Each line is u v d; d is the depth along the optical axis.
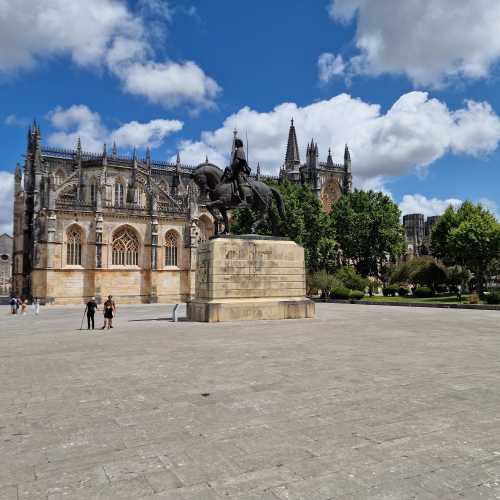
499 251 69.00
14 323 35.28
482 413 8.51
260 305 27.42
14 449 6.85
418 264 72.69
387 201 90.12
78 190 85.25
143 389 10.62
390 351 15.92
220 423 8.01
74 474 5.94
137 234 78.88
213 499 5.22
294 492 5.36
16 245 90.94
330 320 27.97
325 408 8.88
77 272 73.50
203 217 95.88
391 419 8.16
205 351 16.06
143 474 5.91
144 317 38.59
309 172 117.88
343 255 88.50
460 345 17.47
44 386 11.08
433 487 5.48
